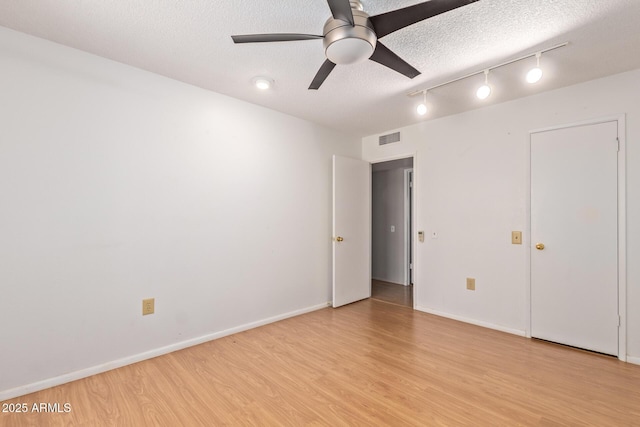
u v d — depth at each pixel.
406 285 5.06
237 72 2.41
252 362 2.35
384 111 3.29
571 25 1.79
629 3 1.60
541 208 2.79
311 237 3.67
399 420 1.69
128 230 2.32
